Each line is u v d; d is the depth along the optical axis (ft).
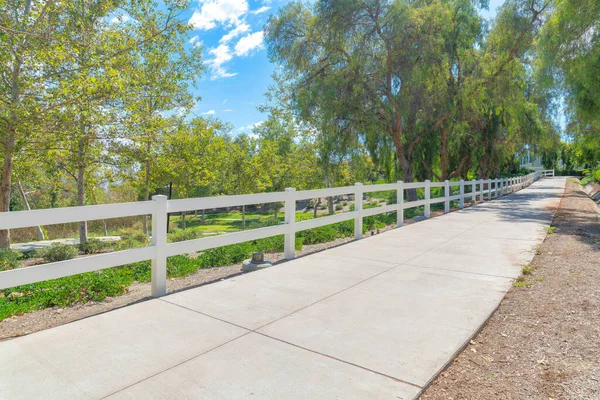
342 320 12.62
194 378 9.05
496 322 12.87
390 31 57.36
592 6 40.29
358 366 9.62
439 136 75.25
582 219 40.86
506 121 82.17
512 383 9.15
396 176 78.23
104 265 13.85
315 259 21.76
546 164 241.76
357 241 27.45
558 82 51.98
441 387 8.96
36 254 41.29
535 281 17.28
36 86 38.75
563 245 25.75
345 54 60.75
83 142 45.73
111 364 9.72
